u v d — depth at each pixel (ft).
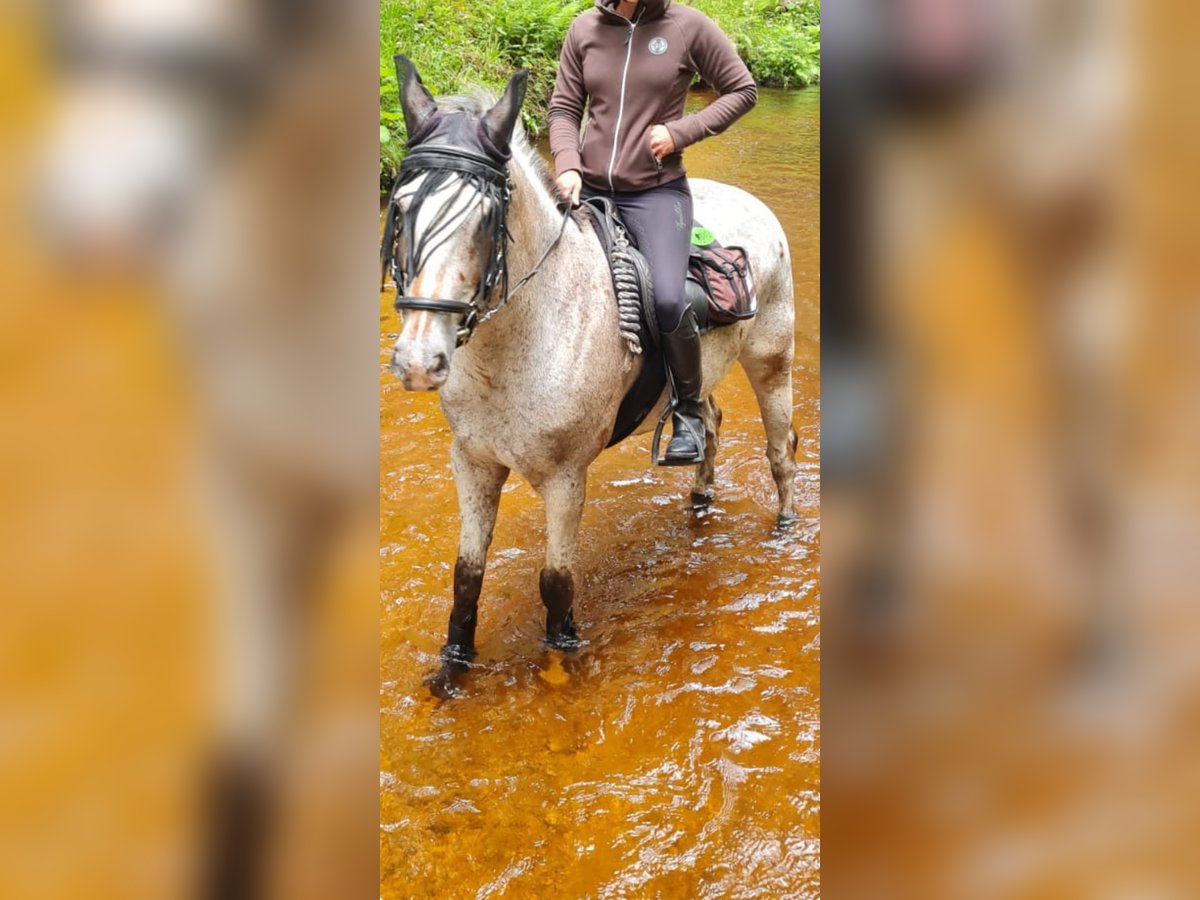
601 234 10.47
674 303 10.39
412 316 7.98
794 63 51.01
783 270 13.05
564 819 8.66
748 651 10.95
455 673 10.50
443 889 7.93
